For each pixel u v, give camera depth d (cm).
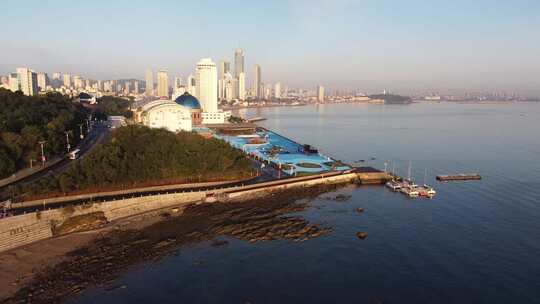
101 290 8894
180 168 16412
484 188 17525
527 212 14112
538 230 12388
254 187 16338
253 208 14350
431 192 16412
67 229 11950
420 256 10638
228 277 9538
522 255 10656
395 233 12219
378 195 16488
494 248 11094
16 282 9100
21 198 12481
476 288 9050
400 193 16800
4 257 10225
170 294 8794
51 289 8862
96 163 14862
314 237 11862
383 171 19975
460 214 13962
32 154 15762
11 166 14150
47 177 14075
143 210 13712
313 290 9000
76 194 13675
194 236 11781
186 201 14688
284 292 8919
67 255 10456
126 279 9375
